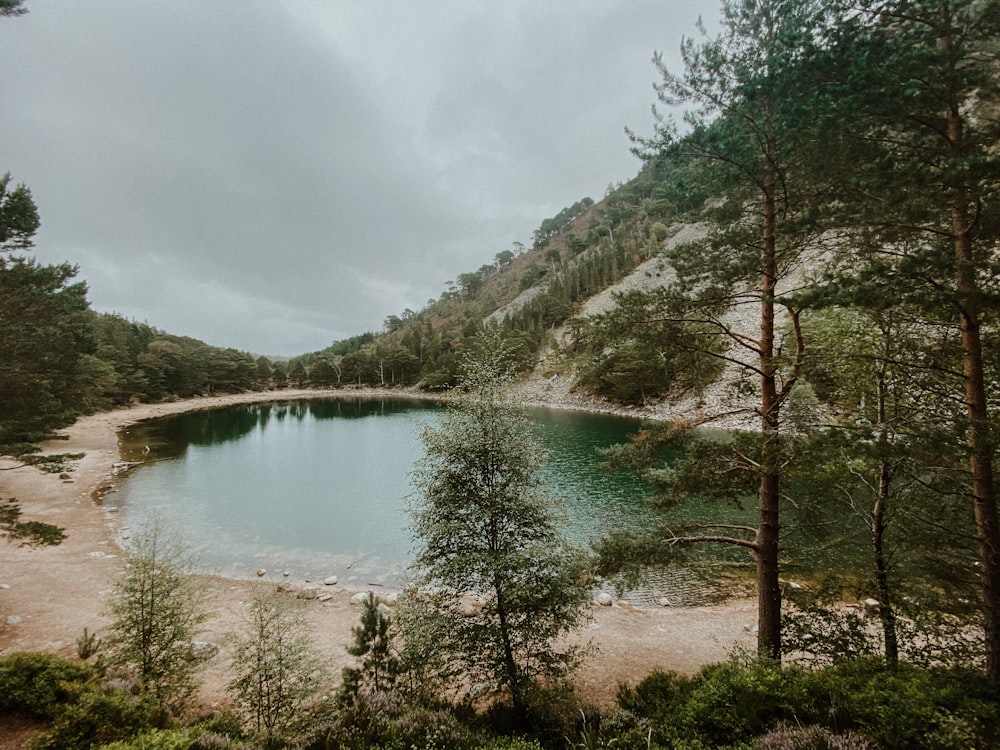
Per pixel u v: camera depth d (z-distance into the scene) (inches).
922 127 276.5
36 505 1111.6
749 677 291.4
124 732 275.6
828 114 268.5
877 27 278.2
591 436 1878.7
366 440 2253.9
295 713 363.9
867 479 402.0
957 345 321.7
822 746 223.0
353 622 631.2
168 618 421.4
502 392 402.6
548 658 380.5
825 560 550.0
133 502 1199.6
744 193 367.9
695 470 355.3
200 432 2470.5
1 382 586.9
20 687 314.3
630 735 285.4
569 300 4707.2
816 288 273.4
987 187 237.9
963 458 283.9
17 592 669.9
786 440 309.6
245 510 1156.5
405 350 5383.9
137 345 3907.5
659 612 643.5
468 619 383.2
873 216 278.4
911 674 274.8
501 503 382.9
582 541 884.6
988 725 215.6
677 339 371.6
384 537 981.8
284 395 4899.1
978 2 245.0
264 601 394.3
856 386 414.9
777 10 327.6
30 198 552.7
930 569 335.3
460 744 285.0
